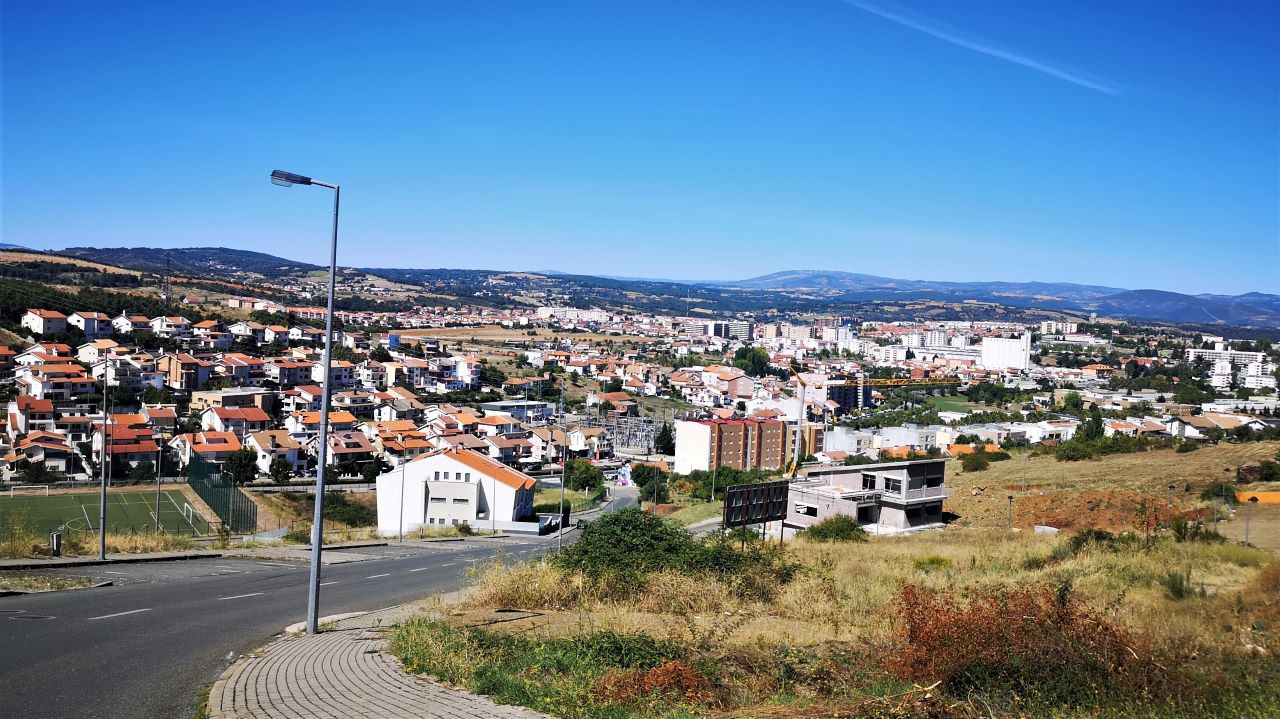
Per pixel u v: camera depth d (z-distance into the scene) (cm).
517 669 1078
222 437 9281
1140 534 2770
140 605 1652
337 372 14412
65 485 7306
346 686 1017
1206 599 1636
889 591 1705
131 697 998
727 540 2178
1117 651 1021
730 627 1305
